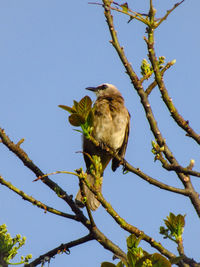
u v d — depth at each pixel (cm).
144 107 984
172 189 934
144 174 948
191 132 927
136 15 934
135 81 987
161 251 851
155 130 968
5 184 880
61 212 914
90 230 905
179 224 839
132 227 866
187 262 810
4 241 768
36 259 914
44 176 830
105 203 861
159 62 994
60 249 916
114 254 874
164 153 961
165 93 924
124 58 991
